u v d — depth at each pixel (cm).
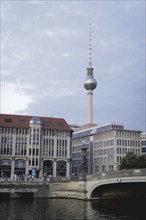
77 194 8469
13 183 8656
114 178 7044
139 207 6556
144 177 6309
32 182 8794
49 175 11844
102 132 15225
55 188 8900
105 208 6366
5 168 11956
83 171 8412
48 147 12606
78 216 5325
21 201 7919
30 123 12475
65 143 12862
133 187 7925
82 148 8606
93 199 8112
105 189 8144
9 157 12038
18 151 12188
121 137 14412
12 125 12281
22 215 5409
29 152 12256
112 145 14362
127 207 6544
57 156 12631
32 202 7638
